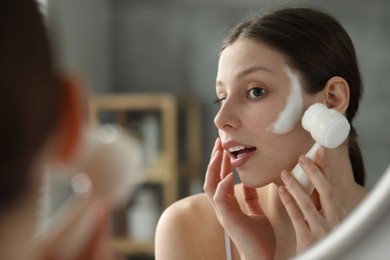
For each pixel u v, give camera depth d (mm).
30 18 218
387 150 2445
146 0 2705
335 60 872
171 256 943
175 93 2676
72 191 2211
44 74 220
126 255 2424
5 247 224
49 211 2047
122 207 2434
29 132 213
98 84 2605
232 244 932
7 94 207
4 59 208
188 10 2666
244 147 844
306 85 842
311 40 853
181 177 2596
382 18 2469
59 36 255
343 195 872
